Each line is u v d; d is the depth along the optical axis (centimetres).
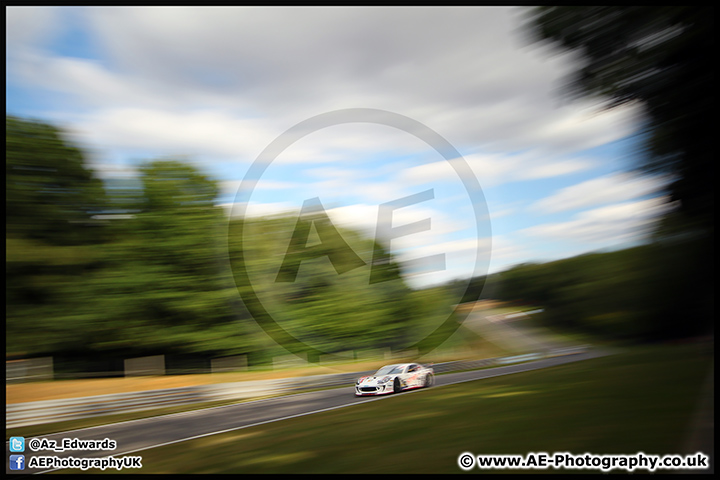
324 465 548
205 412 1167
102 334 1620
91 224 1652
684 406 622
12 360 1382
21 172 1512
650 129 1194
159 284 1698
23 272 1485
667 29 1033
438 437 625
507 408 780
